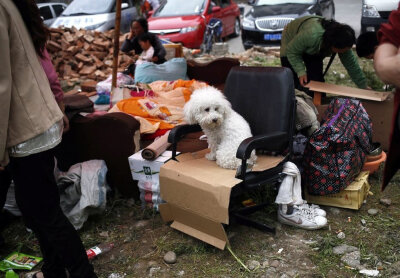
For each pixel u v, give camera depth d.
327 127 3.07
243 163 2.55
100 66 8.20
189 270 2.64
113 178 3.52
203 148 3.61
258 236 2.93
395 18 1.40
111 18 10.05
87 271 2.38
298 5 9.41
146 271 2.68
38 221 2.22
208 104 2.71
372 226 2.96
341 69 7.52
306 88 4.29
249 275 2.54
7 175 2.77
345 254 2.67
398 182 3.56
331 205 3.23
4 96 1.87
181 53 6.27
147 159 3.17
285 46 4.52
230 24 12.11
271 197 3.35
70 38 8.58
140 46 6.39
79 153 3.55
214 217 2.58
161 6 10.77
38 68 2.06
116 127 3.33
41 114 2.02
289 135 2.94
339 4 17.05
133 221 3.27
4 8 1.85
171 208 2.93
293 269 2.57
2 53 1.82
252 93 3.03
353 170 3.15
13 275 2.70
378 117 3.88
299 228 2.98
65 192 3.21
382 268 2.51
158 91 4.43
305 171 3.23
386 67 1.35
